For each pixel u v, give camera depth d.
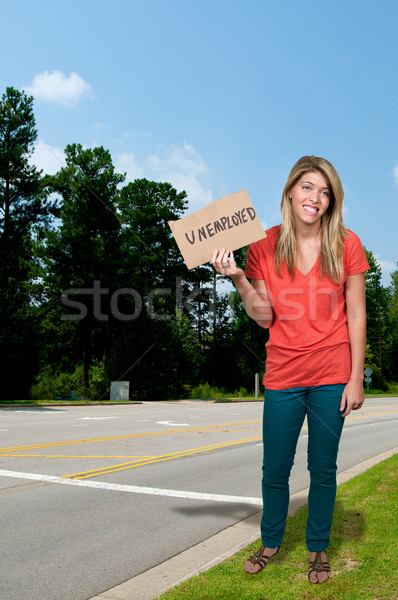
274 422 3.12
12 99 33.53
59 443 9.99
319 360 3.02
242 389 48.56
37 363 33.78
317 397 3.05
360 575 3.09
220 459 8.75
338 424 3.04
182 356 41.19
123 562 3.85
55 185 36.44
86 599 3.19
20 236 33.91
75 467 7.52
